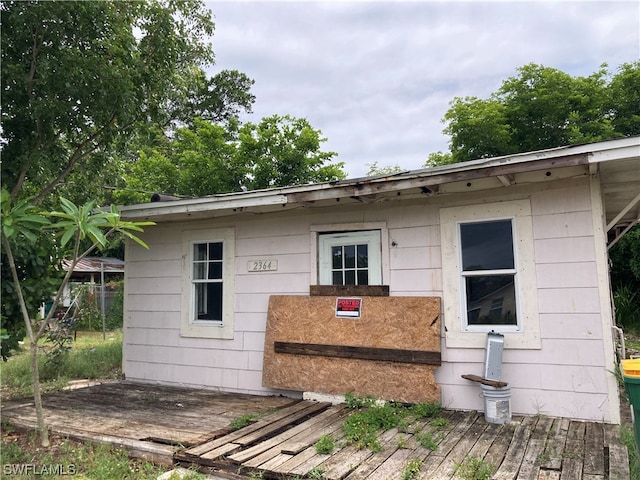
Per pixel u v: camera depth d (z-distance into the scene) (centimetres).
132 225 441
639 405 312
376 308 580
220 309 716
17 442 452
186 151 1697
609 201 697
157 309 763
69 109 605
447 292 550
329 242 639
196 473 364
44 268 544
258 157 1672
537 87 1705
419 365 541
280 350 628
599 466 344
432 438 423
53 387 698
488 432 438
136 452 414
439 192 555
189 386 715
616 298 1317
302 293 646
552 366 488
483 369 520
